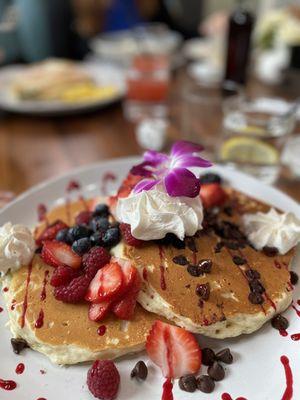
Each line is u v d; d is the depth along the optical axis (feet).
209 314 0.78
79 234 0.92
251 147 1.26
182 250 0.87
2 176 1.32
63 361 0.75
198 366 0.74
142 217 0.85
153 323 0.79
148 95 1.68
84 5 2.56
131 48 2.23
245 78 1.80
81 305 0.82
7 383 0.72
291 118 1.28
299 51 1.95
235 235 0.94
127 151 1.46
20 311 0.80
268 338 0.79
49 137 1.56
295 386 0.71
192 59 2.29
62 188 1.17
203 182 1.13
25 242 0.89
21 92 1.73
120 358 0.77
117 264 0.83
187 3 3.38
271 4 2.97
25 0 2.17
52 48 2.30
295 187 1.27
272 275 0.86
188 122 1.59
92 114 1.74
